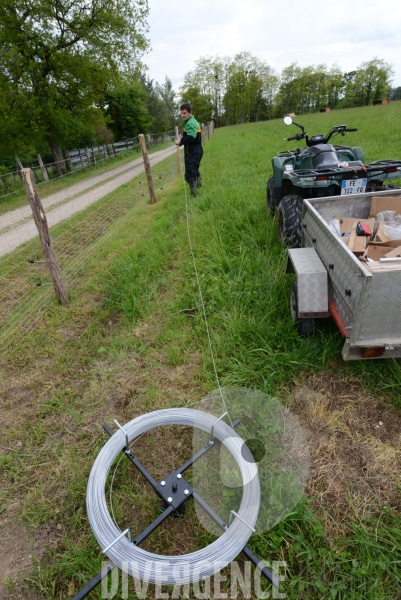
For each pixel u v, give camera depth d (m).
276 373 2.36
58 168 17.59
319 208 3.07
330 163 3.75
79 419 2.25
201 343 2.75
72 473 1.92
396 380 2.20
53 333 3.13
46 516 1.73
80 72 16.11
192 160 6.40
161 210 6.52
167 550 1.57
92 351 2.88
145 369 2.61
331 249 2.20
